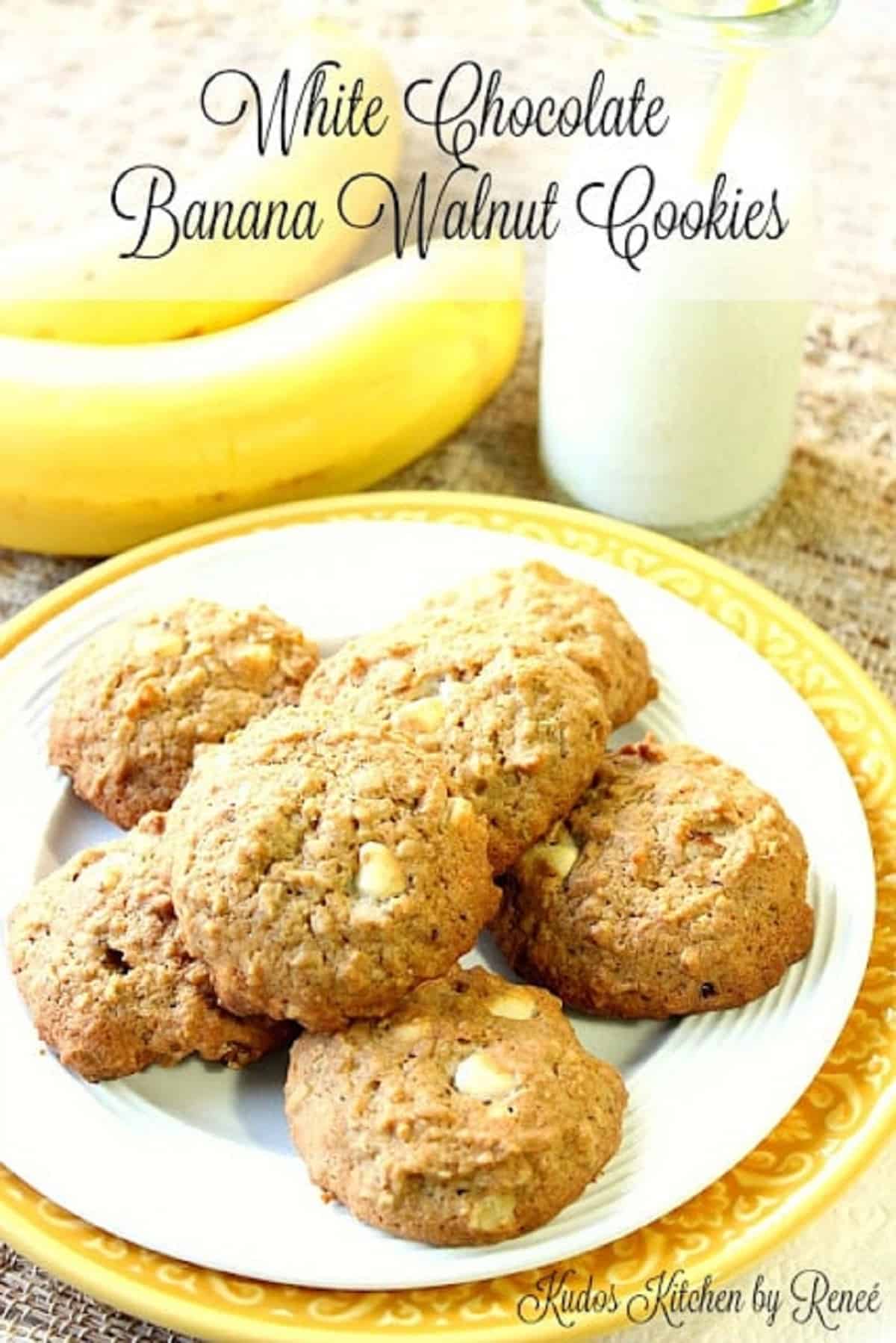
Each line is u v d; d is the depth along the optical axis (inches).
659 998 18.7
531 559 22.3
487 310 25.0
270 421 23.6
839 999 18.7
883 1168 18.7
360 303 24.6
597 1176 17.4
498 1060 17.4
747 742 21.1
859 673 21.8
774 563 24.7
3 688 21.4
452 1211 16.9
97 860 19.3
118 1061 18.3
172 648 20.5
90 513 23.7
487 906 18.2
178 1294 16.9
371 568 22.8
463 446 26.3
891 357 27.3
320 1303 16.9
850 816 20.3
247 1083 18.6
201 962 18.3
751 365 23.4
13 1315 17.9
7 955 19.0
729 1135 17.8
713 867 18.8
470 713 19.4
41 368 23.6
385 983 17.5
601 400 24.0
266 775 18.3
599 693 19.9
